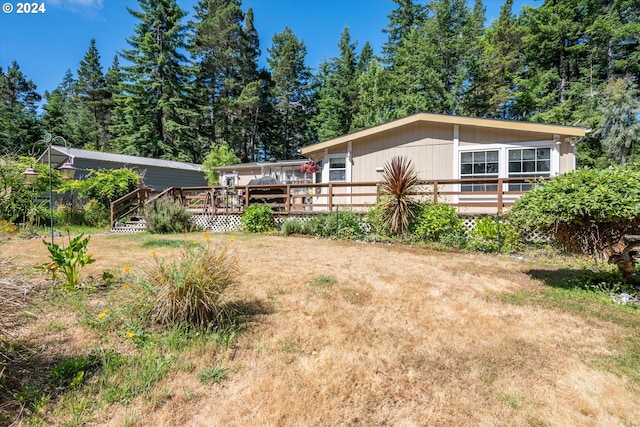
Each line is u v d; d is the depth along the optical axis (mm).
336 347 2379
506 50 21219
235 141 29906
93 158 14203
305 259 5285
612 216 3262
